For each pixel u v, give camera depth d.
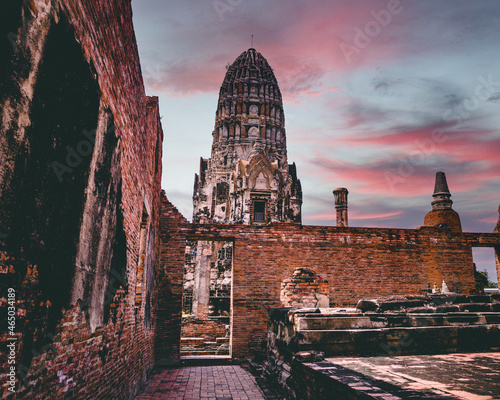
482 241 13.94
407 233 13.50
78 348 3.37
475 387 3.80
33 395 2.42
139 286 8.14
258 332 11.86
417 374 4.54
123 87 5.01
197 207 43.78
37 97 2.24
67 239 2.92
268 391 7.73
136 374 7.29
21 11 1.99
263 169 35.69
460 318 7.00
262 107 46.88
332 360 5.70
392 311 7.33
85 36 3.14
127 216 5.57
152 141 9.57
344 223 19.23
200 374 9.93
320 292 9.70
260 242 12.53
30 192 2.23
